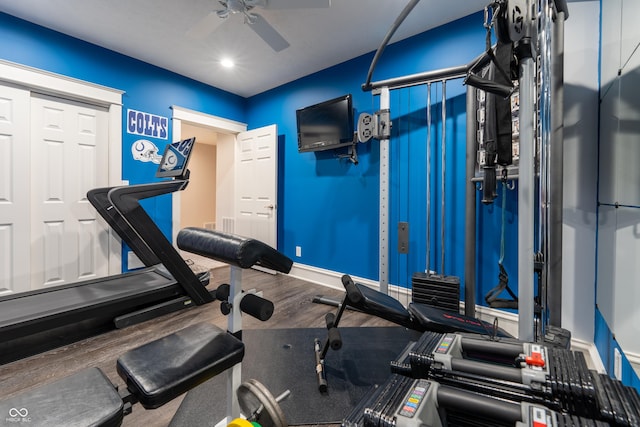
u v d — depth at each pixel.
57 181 2.71
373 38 2.65
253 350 1.89
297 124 3.36
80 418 0.65
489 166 1.43
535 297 1.53
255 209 3.82
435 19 2.35
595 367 1.63
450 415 0.78
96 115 2.92
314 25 2.46
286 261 1.01
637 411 0.64
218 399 1.40
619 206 1.33
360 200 3.00
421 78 2.28
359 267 3.02
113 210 2.54
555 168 1.59
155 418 1.30
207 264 4.16
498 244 2.20
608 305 1.47
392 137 2.75
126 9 2.30
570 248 1.81
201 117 3.62
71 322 1.89
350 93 3.06
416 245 2.62
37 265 2.62
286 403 1.41
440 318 1.69
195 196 6.54
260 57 3.02
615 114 1.43
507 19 0.90
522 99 0.95
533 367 0.76
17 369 1.63
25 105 2.51
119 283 2.44
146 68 3.16
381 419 0.66
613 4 1.50
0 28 2.34
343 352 1.89
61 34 2.62
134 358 0.88
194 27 2.13
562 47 1.60
